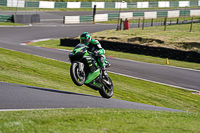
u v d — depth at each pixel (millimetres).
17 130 13461
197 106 40406
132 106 28422
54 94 27828
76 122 15805
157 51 83500
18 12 169625
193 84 53031
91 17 168375
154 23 158250
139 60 76938
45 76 49750
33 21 154500
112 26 152375
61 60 69938
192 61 76000
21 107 20547
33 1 181875
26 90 27750
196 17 176375
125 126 15625
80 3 198625
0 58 59719
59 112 18406
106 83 29594
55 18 169625
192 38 91562
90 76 26531
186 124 17938
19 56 66812
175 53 79375
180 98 43688
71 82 48094
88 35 26266
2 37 114625
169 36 97125
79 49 25250
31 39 116688
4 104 20766
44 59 68062
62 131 13680
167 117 20375
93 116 17547
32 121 15312
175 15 180125
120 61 73562
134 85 49938
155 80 54969
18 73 48469
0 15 147125
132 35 103812
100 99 29562
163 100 41750
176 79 56312
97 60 27797
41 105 21969
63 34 130000
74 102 24812
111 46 95625
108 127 15109
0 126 13906
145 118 18922
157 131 15055
